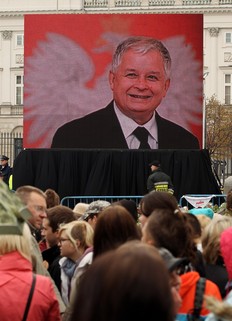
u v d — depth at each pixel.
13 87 143.12
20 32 140.12
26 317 11.80
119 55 48.19
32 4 135.25
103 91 48.44
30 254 12.15
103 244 12.83
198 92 48.16
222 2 139.62
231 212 22.80
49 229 19.61
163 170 47.81
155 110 48.22
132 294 6.94
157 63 48.06
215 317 8.75
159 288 7.00
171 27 48.00
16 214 11.84
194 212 22.30
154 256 7.18
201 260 13.66
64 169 47.84
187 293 11.84
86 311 7.04
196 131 48.25
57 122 48.59
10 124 142.12
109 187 47.53
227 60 141.75
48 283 12.07
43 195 17.70
